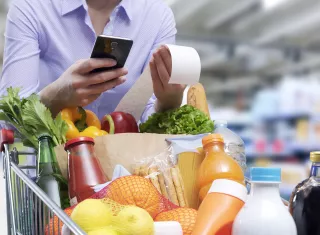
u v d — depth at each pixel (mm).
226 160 925
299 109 5598
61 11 1519
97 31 1564
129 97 1243
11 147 1065
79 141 969
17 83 1435
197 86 1302
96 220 738
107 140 1011
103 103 1535
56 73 1562
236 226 704
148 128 1217
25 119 1055
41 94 1154
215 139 956
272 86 10375
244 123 6523
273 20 6891
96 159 978
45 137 1032
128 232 724
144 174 995
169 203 921
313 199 801
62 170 1021
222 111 7098
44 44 1539
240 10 6430
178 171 1007
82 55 1554
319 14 6672
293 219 738
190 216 839
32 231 878
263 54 8445
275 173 700
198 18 6668
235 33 7348
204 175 923
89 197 908
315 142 5426
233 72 9789
